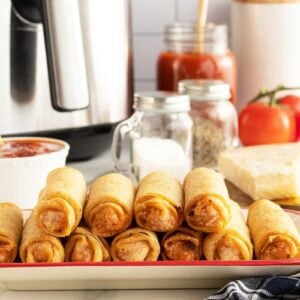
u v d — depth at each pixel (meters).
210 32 1.20
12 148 0.94
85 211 0.72
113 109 1.10
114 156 1.05
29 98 1.04
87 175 1.04
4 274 0.69
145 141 1.04
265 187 0.97
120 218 0.71
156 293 0.71
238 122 1.19
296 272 0.70
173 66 1.20
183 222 0.73
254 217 0.75
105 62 1.09
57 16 0.96
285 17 1.24
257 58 1.26
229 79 1.21
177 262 0.69
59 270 0.69
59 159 0.92
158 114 1.04
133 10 1.34
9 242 0.71
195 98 1.10
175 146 1.04
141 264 0.69
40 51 1.04
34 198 0.91
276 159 1.02
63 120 1.06
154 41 1.35
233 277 0.70
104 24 1.08
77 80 0.97
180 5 1.34
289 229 0.72
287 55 1.25
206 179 0.73
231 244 0.71
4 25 1.02
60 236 0.71
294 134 1.18
